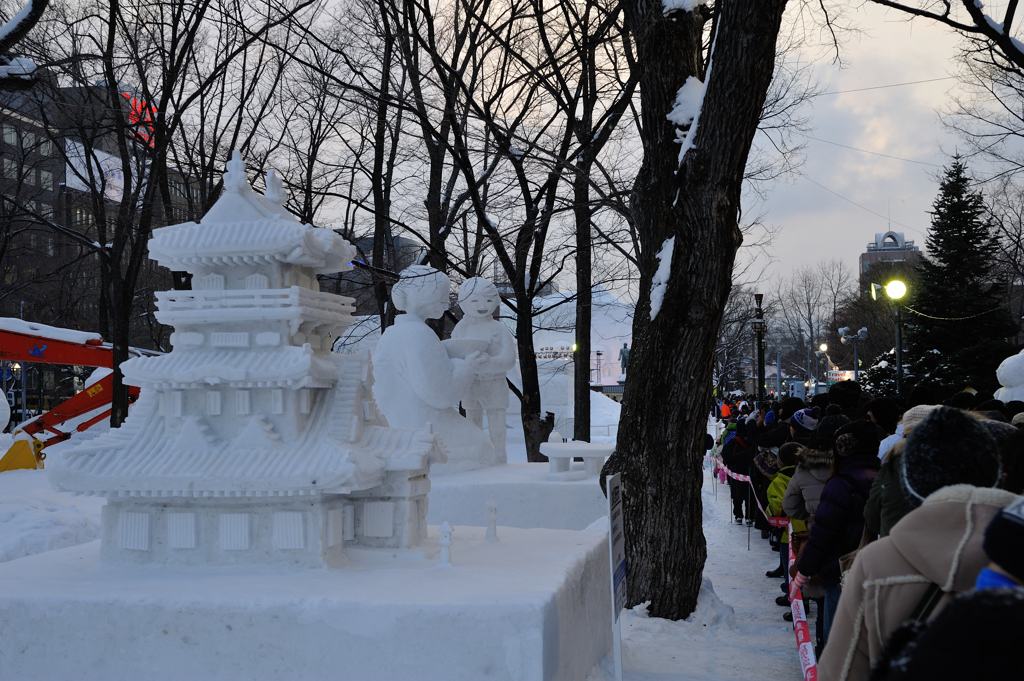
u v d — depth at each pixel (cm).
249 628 430
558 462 1037
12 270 3136
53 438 2383
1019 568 177
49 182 3188
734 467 1495
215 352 529
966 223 3362
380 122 1456
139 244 1922
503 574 486
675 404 748
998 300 3294
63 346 2089
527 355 1498
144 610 438
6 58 1018
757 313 2572
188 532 503
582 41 1262
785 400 1256
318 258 547
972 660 148
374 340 2162
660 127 759
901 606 246
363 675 421
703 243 704
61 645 441
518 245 1416
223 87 1842
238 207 546
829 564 553
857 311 5378
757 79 650
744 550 1248
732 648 685
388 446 543
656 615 755
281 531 496
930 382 3156
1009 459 344
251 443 512
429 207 1475
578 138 1310
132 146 1947
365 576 483
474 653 414
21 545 1025
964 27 898
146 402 539
